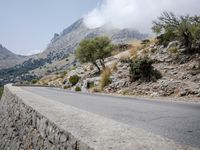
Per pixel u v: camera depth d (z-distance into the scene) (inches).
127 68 1090.7
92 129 176.1
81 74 1722.4
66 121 207.2
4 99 824.3
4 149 527.5
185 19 959.0
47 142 219.0
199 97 615.5
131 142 142.5
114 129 177.0
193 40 938.1
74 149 155.0
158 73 867.4
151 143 141.6
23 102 381.7
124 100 604.1
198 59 869.8
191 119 296.0
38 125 259.6
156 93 740.0
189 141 189.0
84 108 422.0
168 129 236.7
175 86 725.9
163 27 1036.5
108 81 1048.8
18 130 418.3
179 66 885.8
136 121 285.0
